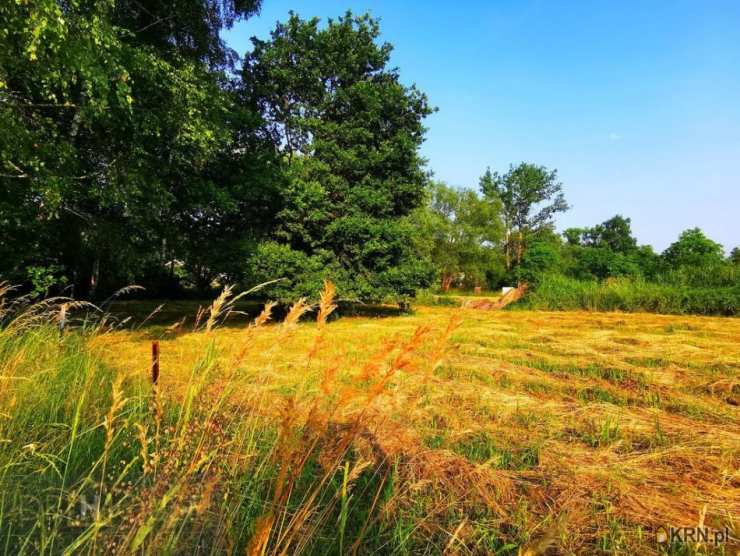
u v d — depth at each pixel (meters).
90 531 1.57
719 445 3.65
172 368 4.86
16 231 7.80
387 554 2.15
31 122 7.28
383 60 18.42
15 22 5.64
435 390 4.88
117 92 6.66
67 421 2.81
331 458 1.92
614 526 2.45
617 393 5.44
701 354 7.77
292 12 17.31
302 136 18.03
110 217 10.47
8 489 1.97
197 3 10.67
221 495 2.09
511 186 55.28
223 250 14.37
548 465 3.24
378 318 17.83
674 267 30.39
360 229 15.89
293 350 7.11
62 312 4.56
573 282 24.66
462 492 2.72
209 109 9.75
